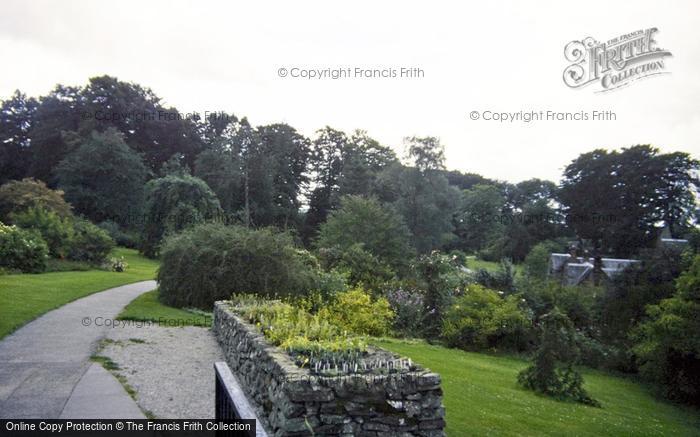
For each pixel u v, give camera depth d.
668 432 9.00
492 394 9.46
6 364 7.08
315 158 61.88
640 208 49.62
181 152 59.19
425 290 17.80
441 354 13.84
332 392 4.55
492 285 19.28
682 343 13.56
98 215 43.59
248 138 54.69
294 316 8.08
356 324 14.48
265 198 54.25
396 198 51.50
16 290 13.20
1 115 58.59
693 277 14.12
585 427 8.04
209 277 14.09
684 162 50.09
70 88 54.62
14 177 56.78
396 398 4.75
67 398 5.74
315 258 18.50
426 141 46.16
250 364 6.52
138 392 6.21
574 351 10.62
